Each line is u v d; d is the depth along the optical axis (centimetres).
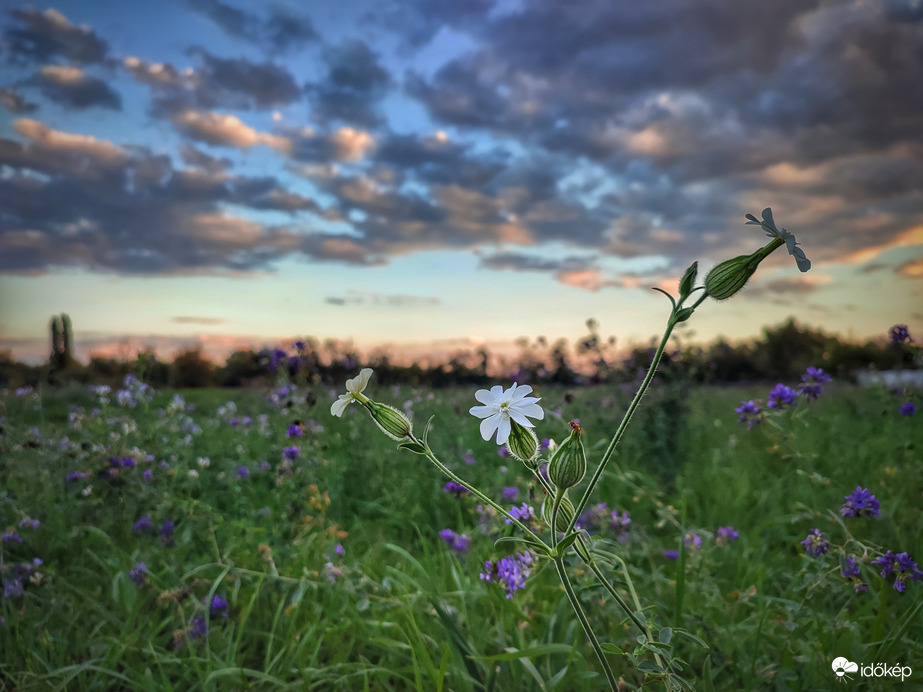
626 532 304
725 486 432
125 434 471
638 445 511
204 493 403
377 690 231
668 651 147
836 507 351
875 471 408
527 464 144
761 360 2073
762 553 319
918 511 332
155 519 359
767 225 125
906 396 428
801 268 122
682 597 226
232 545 324
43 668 240
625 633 231
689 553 296
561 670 221
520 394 141
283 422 569
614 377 670
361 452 518
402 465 514
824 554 251
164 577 311
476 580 289
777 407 363
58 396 760
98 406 679
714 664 224
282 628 271
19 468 447
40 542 358
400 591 275
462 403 796
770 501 410
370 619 263
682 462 495
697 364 596
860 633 233
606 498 418
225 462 442
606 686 216
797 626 228
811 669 213
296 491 392
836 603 275
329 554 313
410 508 445
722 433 641
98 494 405
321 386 746
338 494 434
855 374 874
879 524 323
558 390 744
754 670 208
